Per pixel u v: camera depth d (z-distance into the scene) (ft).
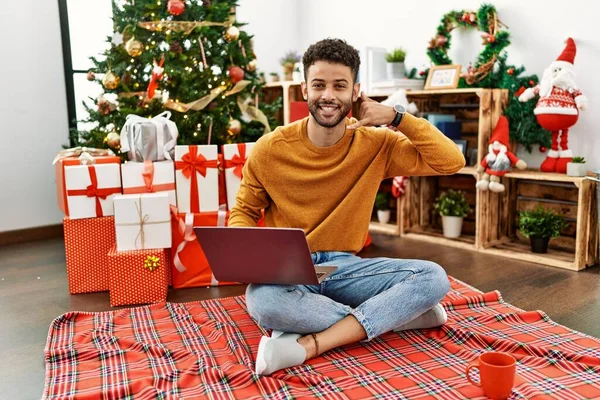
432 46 11.56
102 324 6.88
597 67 9.55
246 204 6.15
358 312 5.64
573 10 9.73
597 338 6.23
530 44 10.41
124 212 7.89
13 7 11.69
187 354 5.84
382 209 12.41
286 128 5.96
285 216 6.00
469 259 9.91
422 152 5.77
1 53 11.63
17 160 12.01
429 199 12.17
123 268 7.79
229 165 8.87
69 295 8.41
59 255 10.86
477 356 5.64
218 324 6.78
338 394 4.98
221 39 10.81
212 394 5.02
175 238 8.50
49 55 12.25
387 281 5.90
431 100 11.96
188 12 10.46
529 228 9.89
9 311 7.73
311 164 5.84
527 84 10.38
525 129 10.28
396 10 12.71
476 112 11.37
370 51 12.13
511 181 10.81
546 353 5.61
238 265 5.41
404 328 6.39
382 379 5.26
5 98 11.75
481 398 4.84
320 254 6.09
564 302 7.61
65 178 8.19
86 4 12.67
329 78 5.40
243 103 11.04
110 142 9.59
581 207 8.94
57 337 6.51
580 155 9.95
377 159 5.98
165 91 10.07
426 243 11.16
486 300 7.38
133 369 5.57
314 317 5.55
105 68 10.30
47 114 12.34
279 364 5.35
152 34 10.22
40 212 12.41
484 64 10.68
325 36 14.71
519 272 9.08
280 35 15.23
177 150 8.55
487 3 10.89
